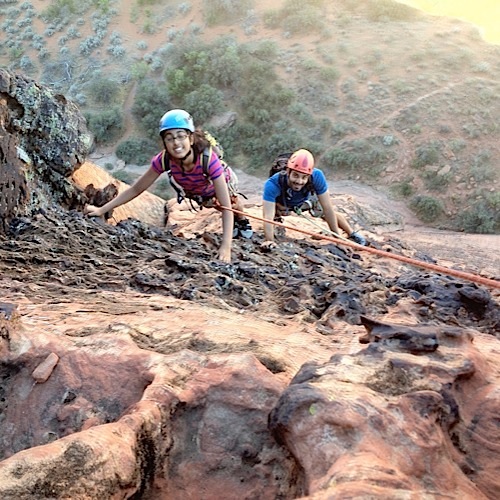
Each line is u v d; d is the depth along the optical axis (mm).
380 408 1755
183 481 2031
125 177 45344
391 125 46656
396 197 41469
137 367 2416
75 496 1656
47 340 2596
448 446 1792
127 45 61531
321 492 1437
